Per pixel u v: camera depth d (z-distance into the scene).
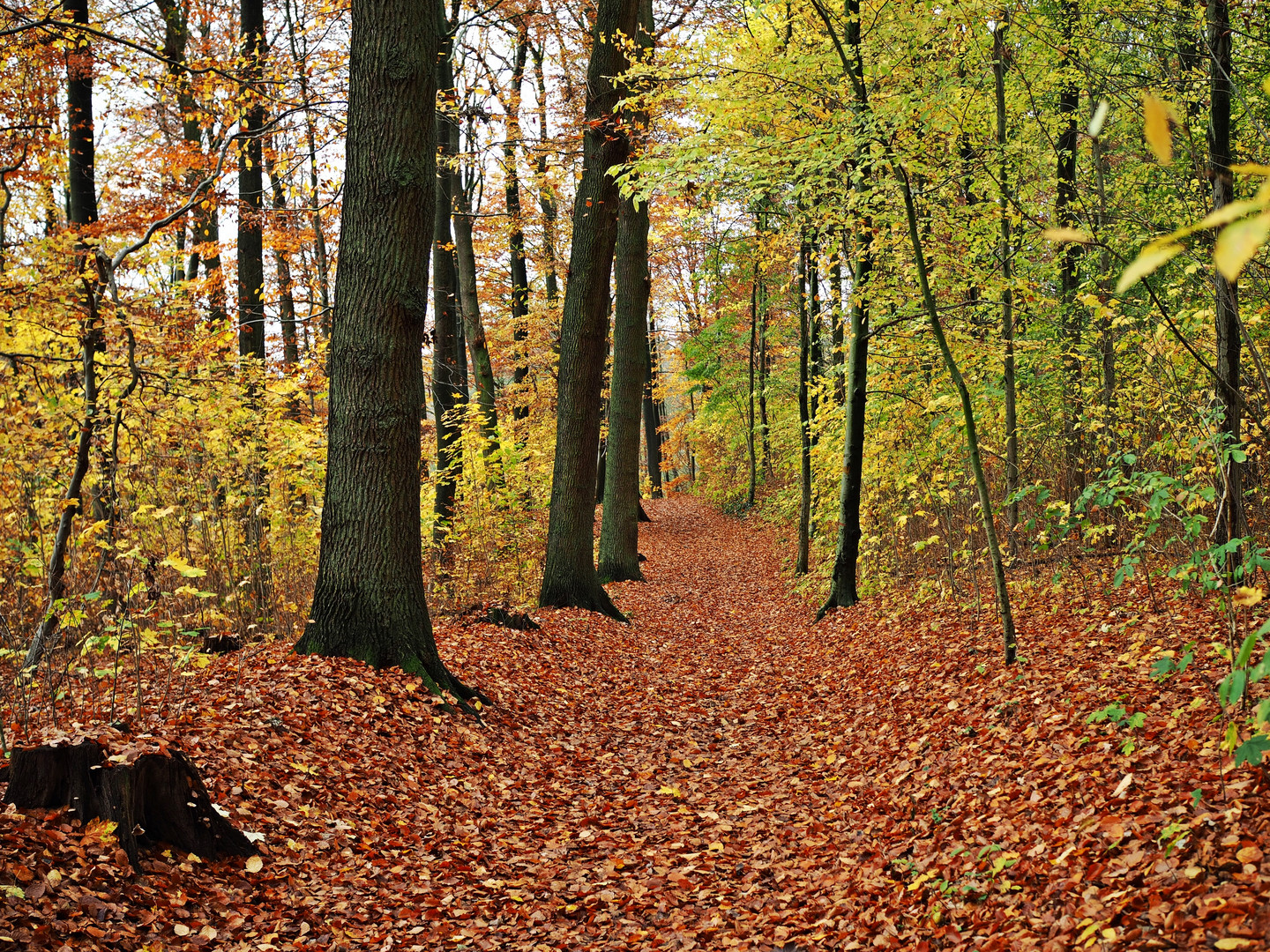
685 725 8.64
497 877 5.03
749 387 31.50
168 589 8.58
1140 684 5.32
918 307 10.89
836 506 15.48
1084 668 6.07
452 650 8.98
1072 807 4.20
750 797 6.46
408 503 7.70
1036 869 3.77
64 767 4.23
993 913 3.67
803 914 4.40
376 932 4.28
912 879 4.34
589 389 13.34
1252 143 8.56
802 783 6.59
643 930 4.41
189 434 9.18
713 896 4.79
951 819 4.83
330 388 7.68
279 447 10.16
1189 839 3.31
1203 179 6.93
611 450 17.34
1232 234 0.77
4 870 3.65
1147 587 7.17
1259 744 2.52
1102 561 8.89
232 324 11.52
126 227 9.21
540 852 5.45
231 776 5.15
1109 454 8.59
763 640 12.91
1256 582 6.22
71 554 7.68
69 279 7.94
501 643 9.84
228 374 9.75
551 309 20.91
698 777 7.04
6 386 8.14
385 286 7.43
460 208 17.19
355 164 7.43
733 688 10.12
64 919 3.58
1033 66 9.99
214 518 9.58
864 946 3.91
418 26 7.38
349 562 7.51
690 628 14.08
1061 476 10.47
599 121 11.16
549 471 17.30
